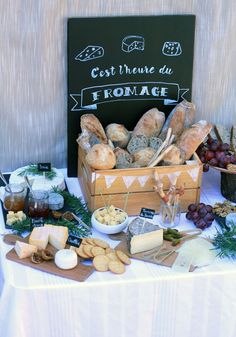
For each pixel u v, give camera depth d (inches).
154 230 77.9
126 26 87.3
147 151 85.1
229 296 76.2
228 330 78.5
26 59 87.3
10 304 71.9
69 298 72.2
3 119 90.7
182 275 73.9
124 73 90.1
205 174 97.3
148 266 75.4
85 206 85.9
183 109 89.9
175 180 84.0
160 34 88.9
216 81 94.9
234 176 87.6
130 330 76.0
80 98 90.1
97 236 80.7
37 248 76.4
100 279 72.8
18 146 93.1
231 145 90.4
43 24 85.5
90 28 86.4
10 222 81.0
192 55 91.2
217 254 77.3
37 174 89.8
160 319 76.2
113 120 92.9
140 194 84.2
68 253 74.0
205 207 83.7
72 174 94.9
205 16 90.0
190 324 77.2
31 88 89.4
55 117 92.3
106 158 81.0
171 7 88.6
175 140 89.5
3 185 90.7
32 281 71.9
